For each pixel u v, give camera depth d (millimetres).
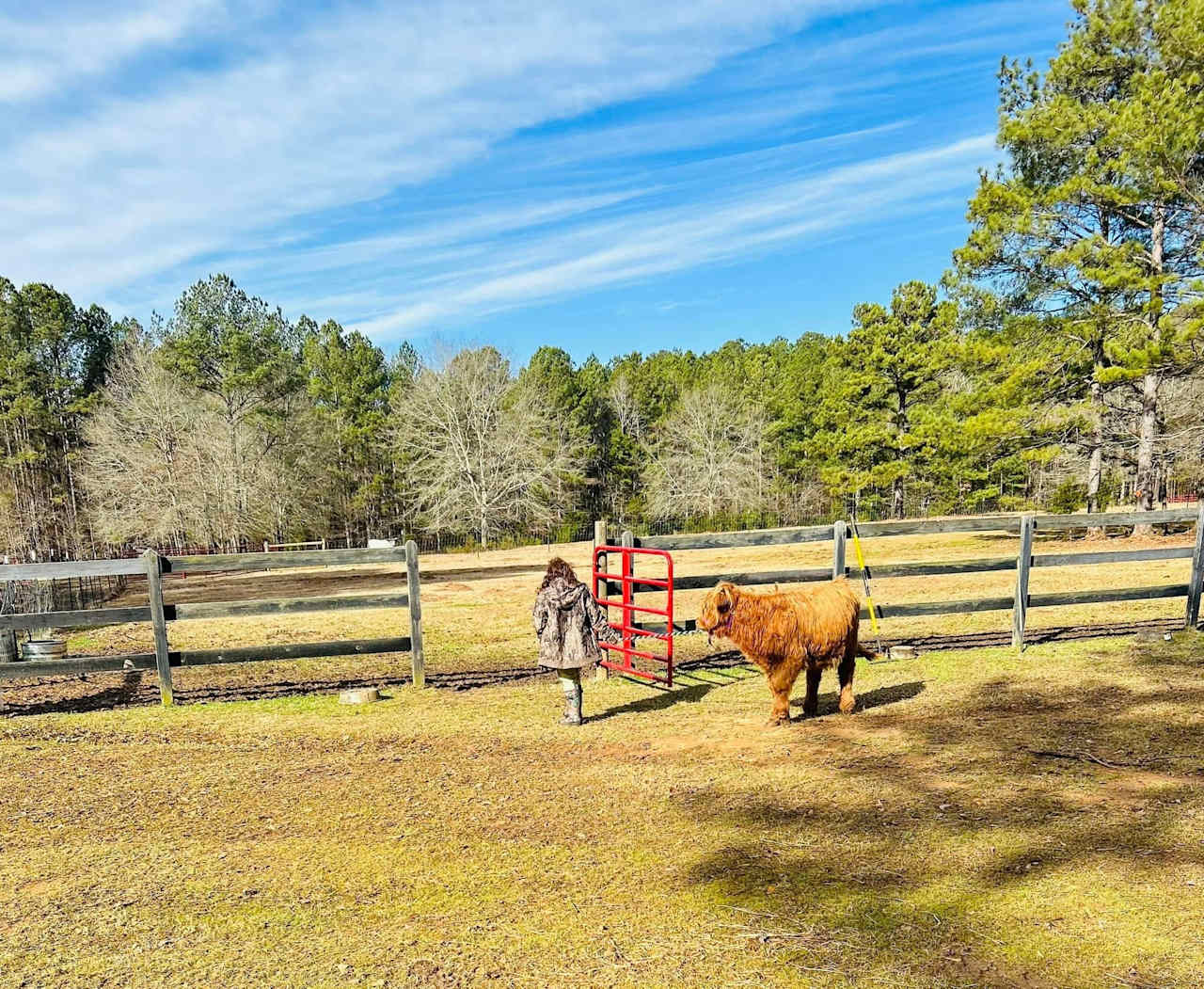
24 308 44719
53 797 5527
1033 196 17984
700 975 3064
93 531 41500
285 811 5109
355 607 8297
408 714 7344
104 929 3695
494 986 3064
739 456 46094
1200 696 6441
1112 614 10344
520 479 39625
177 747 6605
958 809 4484
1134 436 19766
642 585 8852
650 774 5465
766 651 6250
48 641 9984
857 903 3523
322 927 3609
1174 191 15391
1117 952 3061
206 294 40406
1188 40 15312
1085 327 17438
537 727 6758
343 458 48062
